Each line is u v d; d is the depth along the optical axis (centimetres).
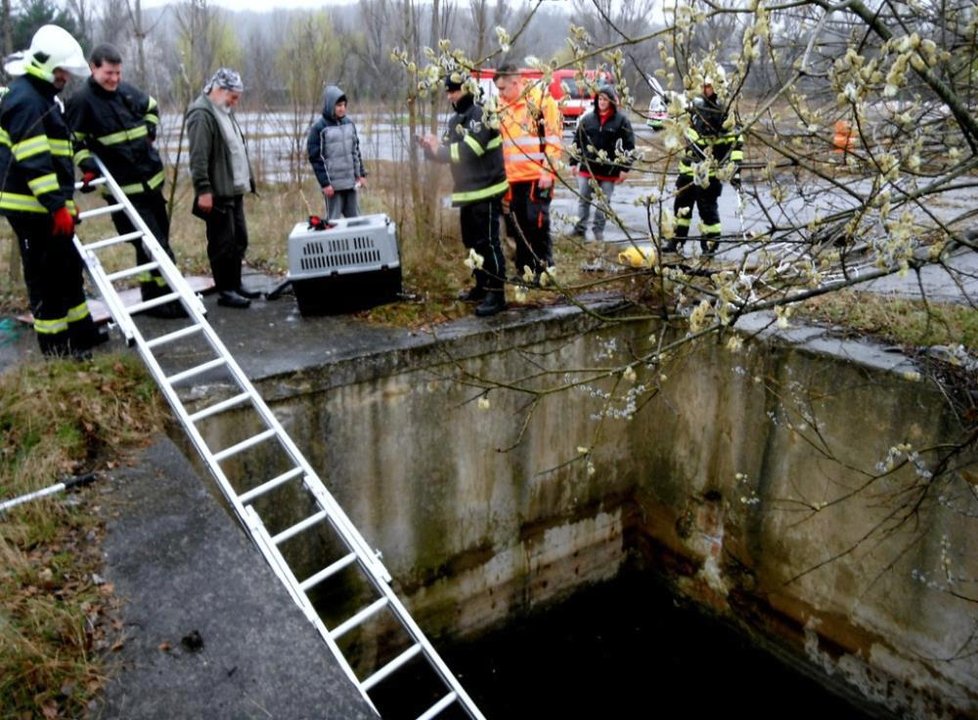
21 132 373
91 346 455
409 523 521
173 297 406
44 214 400
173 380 367
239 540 295
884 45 236
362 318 527
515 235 567
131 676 235
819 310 541
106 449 353
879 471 467
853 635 507
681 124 249
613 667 602
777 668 566
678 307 366
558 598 631
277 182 941
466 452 534
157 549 287
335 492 479
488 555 574
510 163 550
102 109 461
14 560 269
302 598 288
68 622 248
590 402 586
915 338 483
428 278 594
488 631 595
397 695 547
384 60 715
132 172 477
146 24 850
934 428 436
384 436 490
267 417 369
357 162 669
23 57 389
